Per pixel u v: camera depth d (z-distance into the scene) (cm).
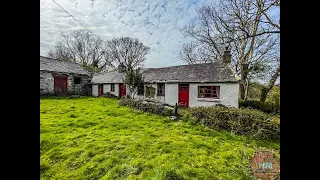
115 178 298
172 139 496
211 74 1179
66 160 359
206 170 323
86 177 301
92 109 986
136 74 1408
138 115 857
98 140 470
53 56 2973
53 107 1005
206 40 1509
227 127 616
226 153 405
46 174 310
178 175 295
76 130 561
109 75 2183
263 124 559
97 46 3272
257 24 762
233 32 898
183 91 1277
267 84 1156
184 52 2273
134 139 484
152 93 1500
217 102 1080
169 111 871
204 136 543
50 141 452
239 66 1366
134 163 345
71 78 1909
